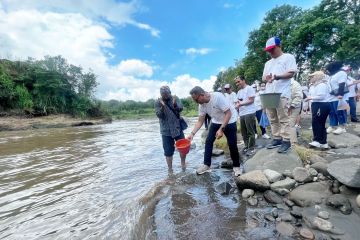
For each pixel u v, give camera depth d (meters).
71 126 31.41
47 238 3.22
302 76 30.25
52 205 4.27
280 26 31.52
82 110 40.62
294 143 5.51
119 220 3.53
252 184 3.82
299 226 2.83
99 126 29.28
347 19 28.41
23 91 34.12
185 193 4.14
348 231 2.62
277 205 3.33
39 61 42.66
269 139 7.85
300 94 5.50
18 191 5.04
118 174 5.90
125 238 3.04
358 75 10.93
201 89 4.66
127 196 4.42
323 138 5.46
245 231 2.84
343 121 7.21
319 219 2.81
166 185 4.64
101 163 7.19
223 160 6.15
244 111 6.55
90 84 46.12
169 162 5.79
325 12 29.02
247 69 35.41
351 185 3.20
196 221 3.18
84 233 3.27
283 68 4.57
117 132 18.31
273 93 4.31
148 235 2.97
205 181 4.64
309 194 3.31
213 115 4.86
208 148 5.12
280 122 4.60
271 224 2.93
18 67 37.00
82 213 3.88
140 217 3.47
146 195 4.22
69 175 6.05
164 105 5.60
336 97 6.53
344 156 4.66
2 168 7.03
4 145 12.38
